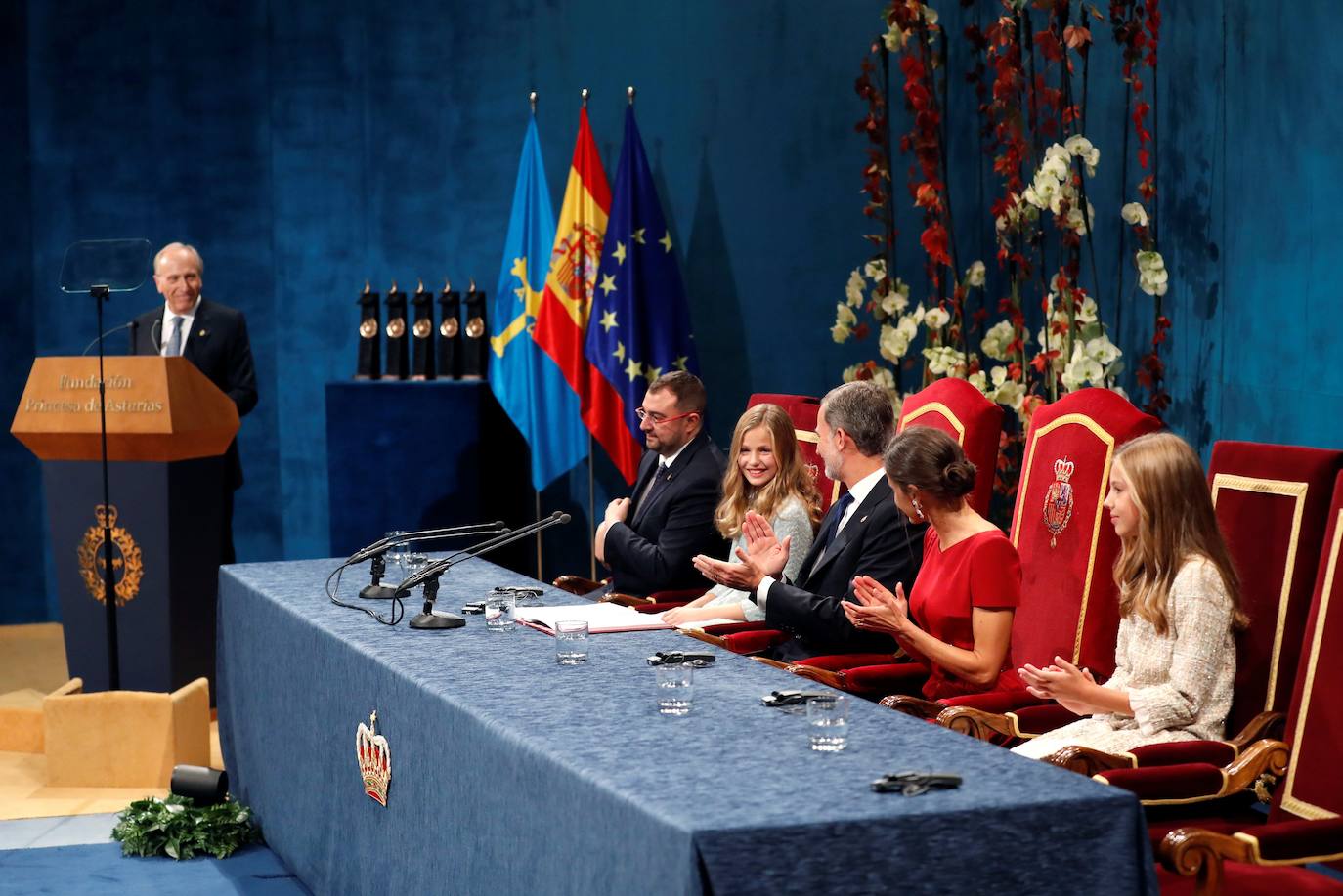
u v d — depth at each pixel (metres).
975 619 3.37
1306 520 2.94
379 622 3.54
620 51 6.81
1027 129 5.41
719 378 6.68
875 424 3.90
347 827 3.34
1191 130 4.57
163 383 5.30
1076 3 5.13
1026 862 1.99
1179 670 2.91
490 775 2.51
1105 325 5.08
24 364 7.74
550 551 7.07
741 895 1.88
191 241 7.66
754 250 6.60
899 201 6.27
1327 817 2.58
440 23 7.24
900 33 5.65
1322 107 3.97
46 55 7.64
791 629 3.85
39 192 7.68
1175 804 2.67
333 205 7.48
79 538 5.47
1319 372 4.00
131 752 4.93
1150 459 2.97
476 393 6.67
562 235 6.46
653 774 2.17
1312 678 2.74
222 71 7.61
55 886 3.87
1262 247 4.24
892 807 1.98
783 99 6.51
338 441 6.70
